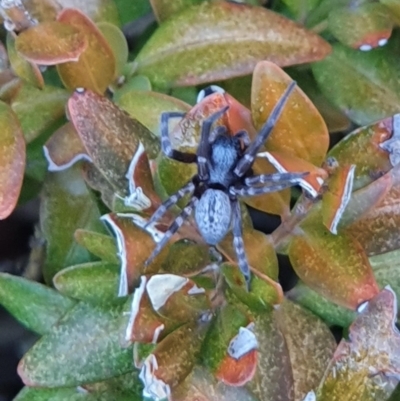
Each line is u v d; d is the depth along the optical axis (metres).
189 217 0.09
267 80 0.09
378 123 0.09
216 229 0.09
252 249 0.09
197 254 0.09
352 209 0.09
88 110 0.09
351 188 0.08
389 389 0.09
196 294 0.08
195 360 0.09
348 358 0.09
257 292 0.09
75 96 0.09
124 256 0.08
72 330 0.09
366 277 0.09
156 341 0.08
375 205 0.09
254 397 0.09
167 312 0.08
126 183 0.09
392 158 0.09
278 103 0.09
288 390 0.09
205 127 0.09
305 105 0.09
